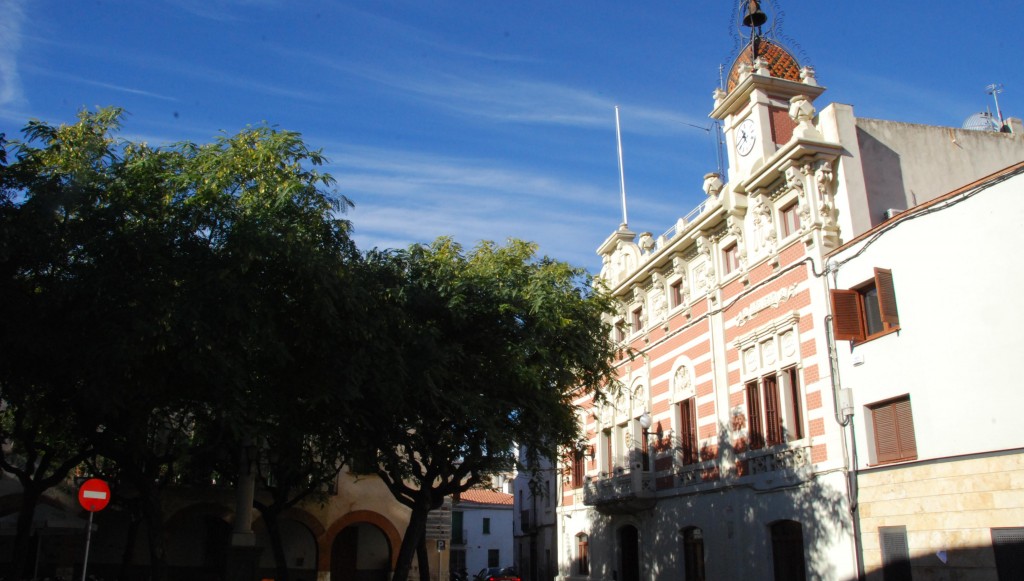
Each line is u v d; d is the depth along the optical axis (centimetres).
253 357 1563
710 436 2609
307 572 2969
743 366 2466
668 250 2889
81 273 1403
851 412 1961
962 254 1708
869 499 1886
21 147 1495
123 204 1446
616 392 3262
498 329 2027
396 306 1870
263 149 1593
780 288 2305
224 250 1482
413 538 2056
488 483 2280
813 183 2197
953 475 1664
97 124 1605
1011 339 1591
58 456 2180
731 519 2436
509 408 2006
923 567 1712
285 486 2197
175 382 1559
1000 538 1551
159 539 1639
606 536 3216
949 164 2317
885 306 1870
